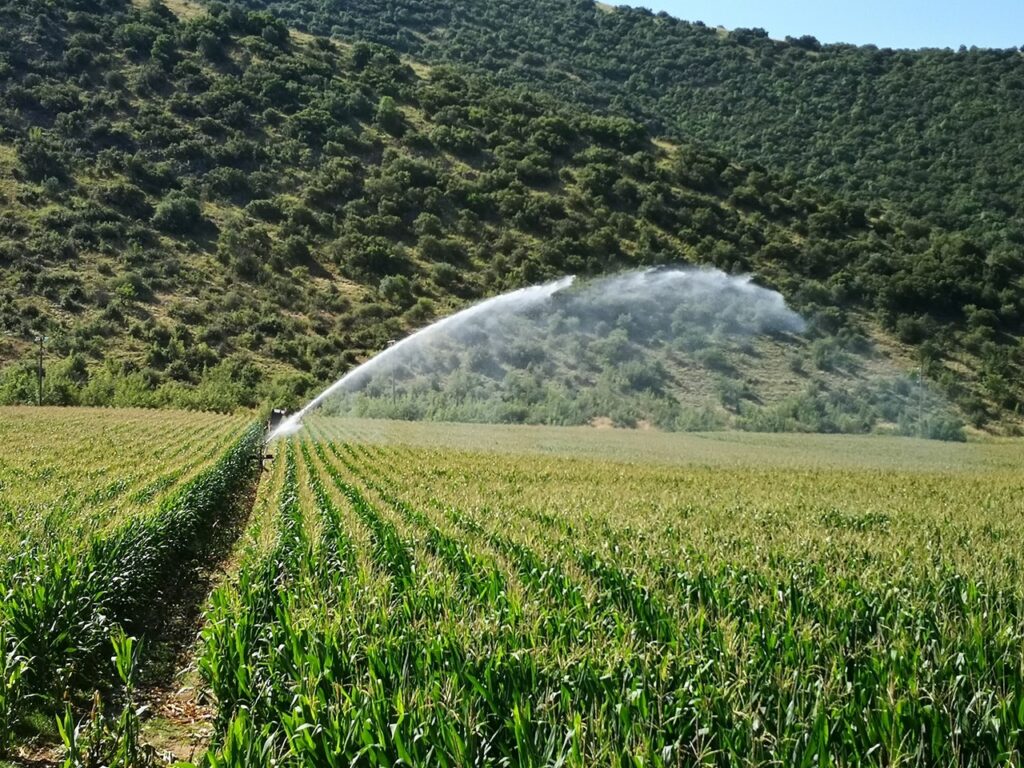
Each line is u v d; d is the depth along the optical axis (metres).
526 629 8.38
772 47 183.00
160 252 93.69
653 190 101.12
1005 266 80.69
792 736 6.23
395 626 8.53
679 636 8.33
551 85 168.50
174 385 74.19
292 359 81.94
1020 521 21.25
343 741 6.40
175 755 8.77
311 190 107.75
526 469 37.69
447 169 115.38
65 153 104.38
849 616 9.45
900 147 132.12
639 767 5.71
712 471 40.53
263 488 31.39
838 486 33.47
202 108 121.06
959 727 6.51
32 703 9.56
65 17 131.88
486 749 6.25
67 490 21.55
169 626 13.88
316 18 193.50
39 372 70.56
